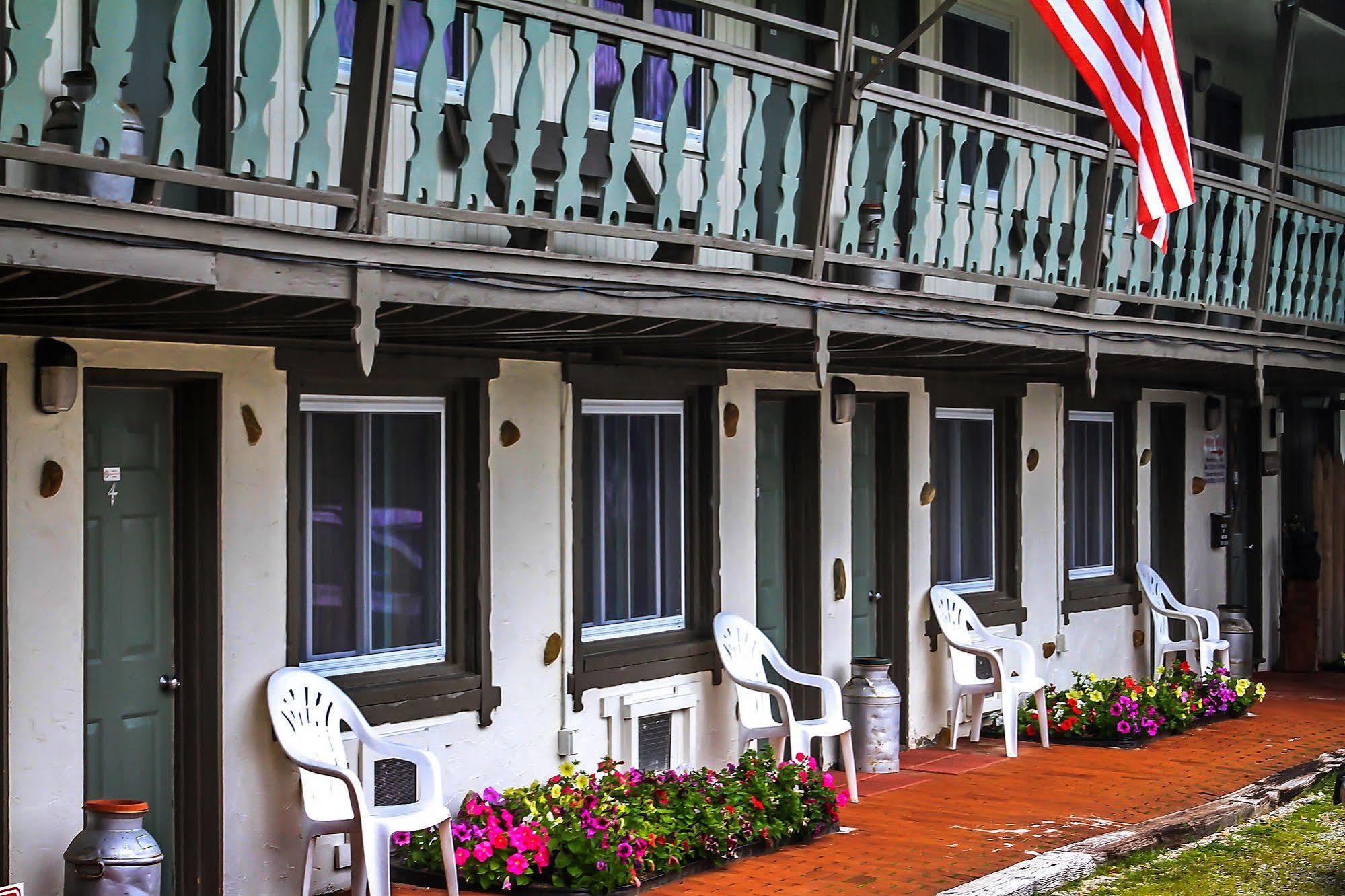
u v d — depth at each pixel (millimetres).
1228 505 15047
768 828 7887
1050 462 12336
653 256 8508
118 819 5891
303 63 5523
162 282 5016
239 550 6719
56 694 6078
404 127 7422
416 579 7688
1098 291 9750
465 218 6004
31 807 5992
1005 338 8906
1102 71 8188
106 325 6207
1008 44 11531
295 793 6895
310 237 5434
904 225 10508
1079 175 9680
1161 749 10938
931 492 10930
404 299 5754
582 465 8430
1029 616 12070
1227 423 15031
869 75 7617
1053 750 10859
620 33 6574
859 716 9914
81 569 6168
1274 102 11500
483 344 7711
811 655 9961
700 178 9062
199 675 6695
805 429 9992
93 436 6441
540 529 8078
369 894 6367
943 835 8273
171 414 6773
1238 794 9430
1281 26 11438
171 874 6754
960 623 11008
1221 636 13766
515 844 7070
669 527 9078
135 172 4973
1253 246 11555
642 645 8734
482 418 7770
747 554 9398
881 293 7969
